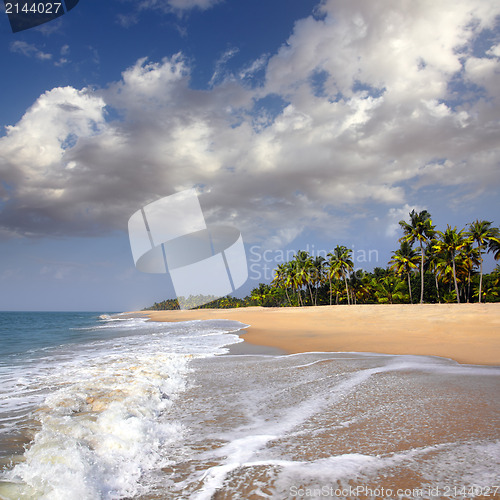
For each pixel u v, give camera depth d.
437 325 16.08
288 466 2.77
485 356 8.81
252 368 7.80
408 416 3.99
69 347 13.55
